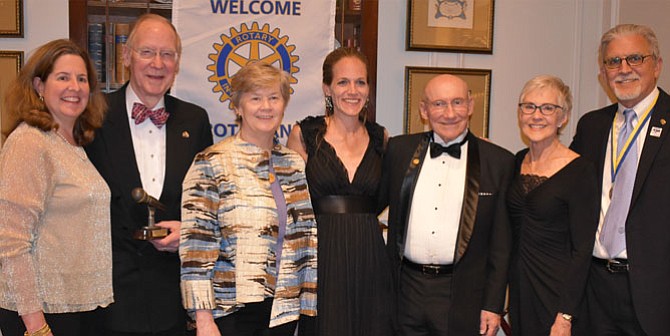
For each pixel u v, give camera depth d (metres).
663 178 2.44
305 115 3.63
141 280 2.36
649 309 2.43
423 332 2.58
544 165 2.56
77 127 2.28
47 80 2.12
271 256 2.20
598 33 4.05
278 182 2.29
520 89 4.01
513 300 2.60
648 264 2.44
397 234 2.61
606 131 2.69
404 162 2.64
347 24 3.82
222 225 2.17
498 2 3.95
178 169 2.46
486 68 3.95
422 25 3.80
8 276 1.97
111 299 2.25
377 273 2.56
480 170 2.59
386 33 3.80
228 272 2.17
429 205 2.57
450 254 2.53
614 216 2.54
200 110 2.66
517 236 2.58
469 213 2.53
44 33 3.54
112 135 2.41
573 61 4.05
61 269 2.11
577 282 2.44
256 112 2.19
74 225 2.13
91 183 2.17
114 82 3.45
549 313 2.47
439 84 2.57
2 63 3.50
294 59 3.61
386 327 2.57
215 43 3.54
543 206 2.46
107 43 3.43
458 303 2.51
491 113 3.98
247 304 2.17
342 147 2.65
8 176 2.00
